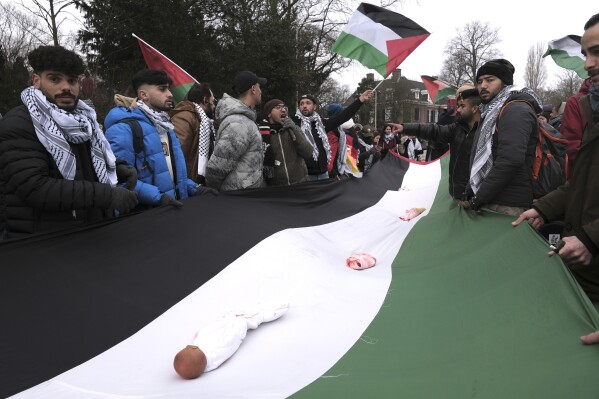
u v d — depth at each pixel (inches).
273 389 78.4
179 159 150.9
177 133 179.2
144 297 106.0
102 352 89.9
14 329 87.7
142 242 119.7
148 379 85.0
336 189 224.2
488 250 122.3
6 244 98.0
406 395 72.0
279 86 789.2
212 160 164.4
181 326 102.2
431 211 229.1
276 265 133.4
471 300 102.3
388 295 121.0
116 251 113.5
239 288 120.0
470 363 77.9
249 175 172.1
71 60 103.0
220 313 109.3
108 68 629.9
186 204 139.9
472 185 154.0
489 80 151.6
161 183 141.2
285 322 105.7
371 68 249.4
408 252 162.9
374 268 149.8
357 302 117.6
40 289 96.0
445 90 447.8
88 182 102.9
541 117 264.7
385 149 419.8
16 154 97.6
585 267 99.0
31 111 99.3
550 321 79.0
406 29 246.2
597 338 67.3
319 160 250.2
